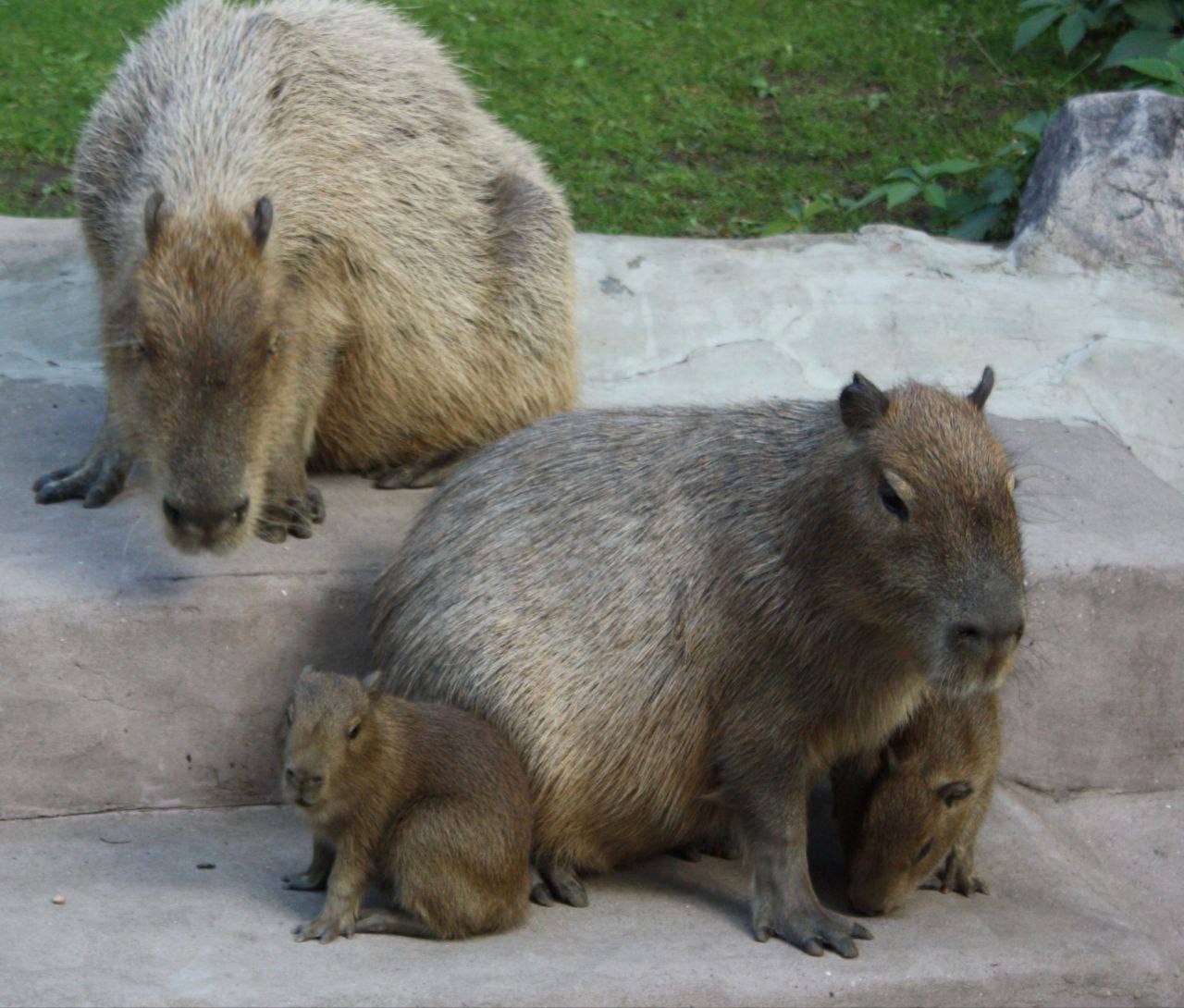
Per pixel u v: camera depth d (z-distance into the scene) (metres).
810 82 12.45
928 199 10.72
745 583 5.89
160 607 6.40
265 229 6.15
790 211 10.83
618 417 6.49
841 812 6.37
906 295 9.48
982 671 5.28
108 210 7.02
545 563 6.11
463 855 5.48
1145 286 9.75
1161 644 7.18
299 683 5.38
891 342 9.21
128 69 7.39
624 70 12.40
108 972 5.23
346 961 5.37
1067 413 8.84
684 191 11.21
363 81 7.35
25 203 10.49
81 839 6.32
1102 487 7.88
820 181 11.40
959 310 9.41
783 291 9.45
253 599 6.52
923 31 13.08
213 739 6.61
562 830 6.05
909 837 5.89
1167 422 9.00
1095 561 7.06
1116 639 7.14
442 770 5.55
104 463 7.07
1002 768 7.21
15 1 12.72
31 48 12.11
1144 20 12.13
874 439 5.53
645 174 11.34
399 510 7.36
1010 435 8.43
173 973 5.24
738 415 6.26
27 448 7.59
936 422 5.51
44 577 6.43
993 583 5.26
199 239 6.04
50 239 9.38
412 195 7.35
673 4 13.36
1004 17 13.22
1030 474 7.93
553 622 6.02
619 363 9.01
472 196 7.66
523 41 12.64
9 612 6.25
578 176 11.21
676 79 12.37
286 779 5.26
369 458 7.71
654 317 9.24
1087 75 12.55
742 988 5.42
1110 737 7.27
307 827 6.54
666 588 5.99
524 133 11.54
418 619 6.18
